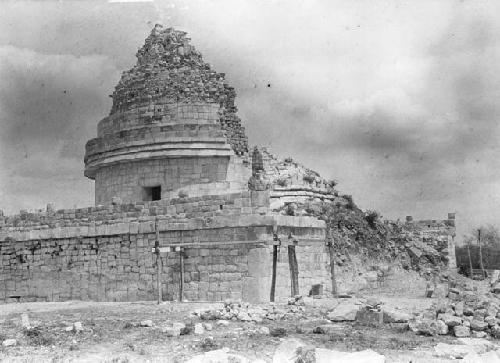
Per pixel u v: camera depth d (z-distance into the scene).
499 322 23.19
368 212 47.00
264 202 31.20
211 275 31.67
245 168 42.59
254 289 30.19
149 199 42.41
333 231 42.25
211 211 32.31
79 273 37.09
